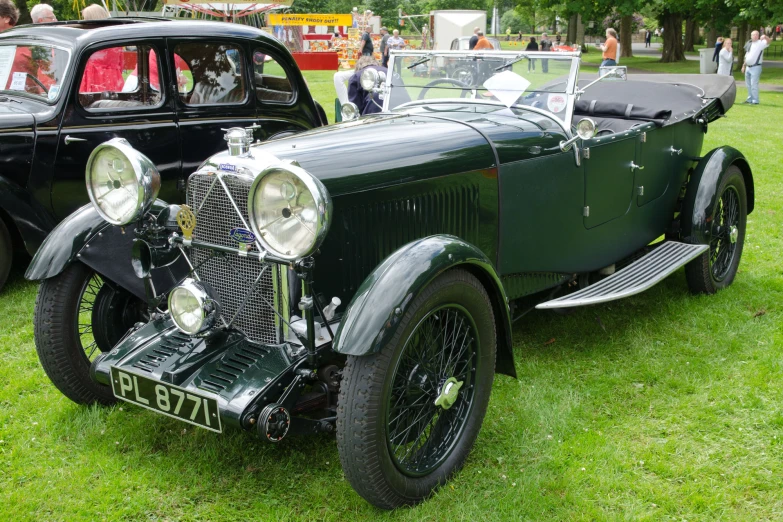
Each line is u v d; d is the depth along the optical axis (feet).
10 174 13.97
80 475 8.46
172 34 15.69
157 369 8.00
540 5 109.70
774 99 53.01
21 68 15.23
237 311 8.21
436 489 8.15
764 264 16.20
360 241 8.77
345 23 79.36
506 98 11.82
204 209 8.35
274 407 7.37
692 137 14.85
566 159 11.12
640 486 8.25
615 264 13.94
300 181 6.88
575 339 12.50
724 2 82.43
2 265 14.61
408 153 9.23
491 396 10.41
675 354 11.78
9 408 10.13
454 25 73.10
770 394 10.28
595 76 16.34
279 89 18.20
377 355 7.18
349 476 7.34
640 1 93.04
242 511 7.87
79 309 9.56
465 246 8.09
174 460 8.75
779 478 8.37
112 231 9.56
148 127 15.47
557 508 7.86
